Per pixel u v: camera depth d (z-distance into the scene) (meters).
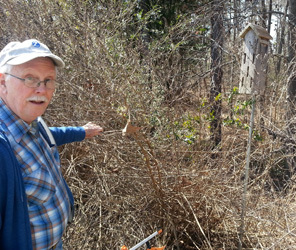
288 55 4.84
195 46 5.53
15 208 1.36
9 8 3.71
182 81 3.77
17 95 1.46
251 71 2.88
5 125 1.43
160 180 3.04
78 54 3.51
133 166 3.37
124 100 2.81
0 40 3.92
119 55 3.53
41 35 3.65
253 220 3.31
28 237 1.39
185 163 3.39
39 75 1.48
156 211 3.33
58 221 1.60
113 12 4.50
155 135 3.30
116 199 3.35
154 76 3.68
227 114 3.88
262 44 2.81
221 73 4.56
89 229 3.19
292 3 5.34
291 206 3.42
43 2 3.70
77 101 3.37
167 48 4.44
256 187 3.58
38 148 1.53
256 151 3.59
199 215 3.34
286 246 2.97
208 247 3.23
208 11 5.35
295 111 3.98
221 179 3.29
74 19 3.89
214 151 3.28
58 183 1.65
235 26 5.66
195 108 3.58
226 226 3.41
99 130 2.21
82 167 3.66
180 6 6.75
